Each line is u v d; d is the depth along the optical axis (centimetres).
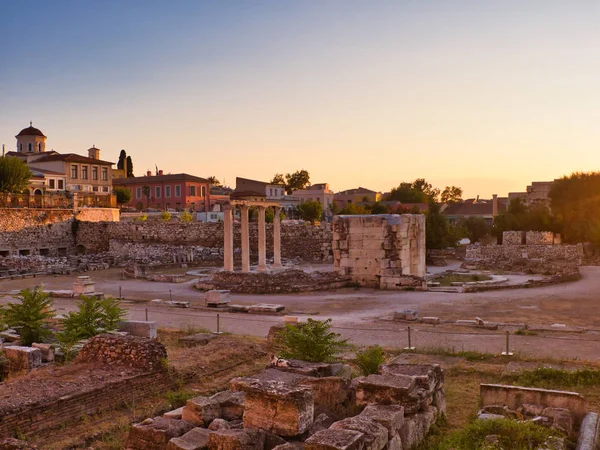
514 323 2591
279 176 18338
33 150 11006
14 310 2141
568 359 1841
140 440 1112
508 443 1076
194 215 10262
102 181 10050
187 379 1614
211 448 1023
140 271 4944
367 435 981
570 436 1162
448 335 2325
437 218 6347
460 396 1494
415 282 3959
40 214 6894
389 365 1374
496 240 8856
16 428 1188
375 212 11038
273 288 3881
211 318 2822
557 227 7688
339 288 4112
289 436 1058
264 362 1838
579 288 3997
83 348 1653
